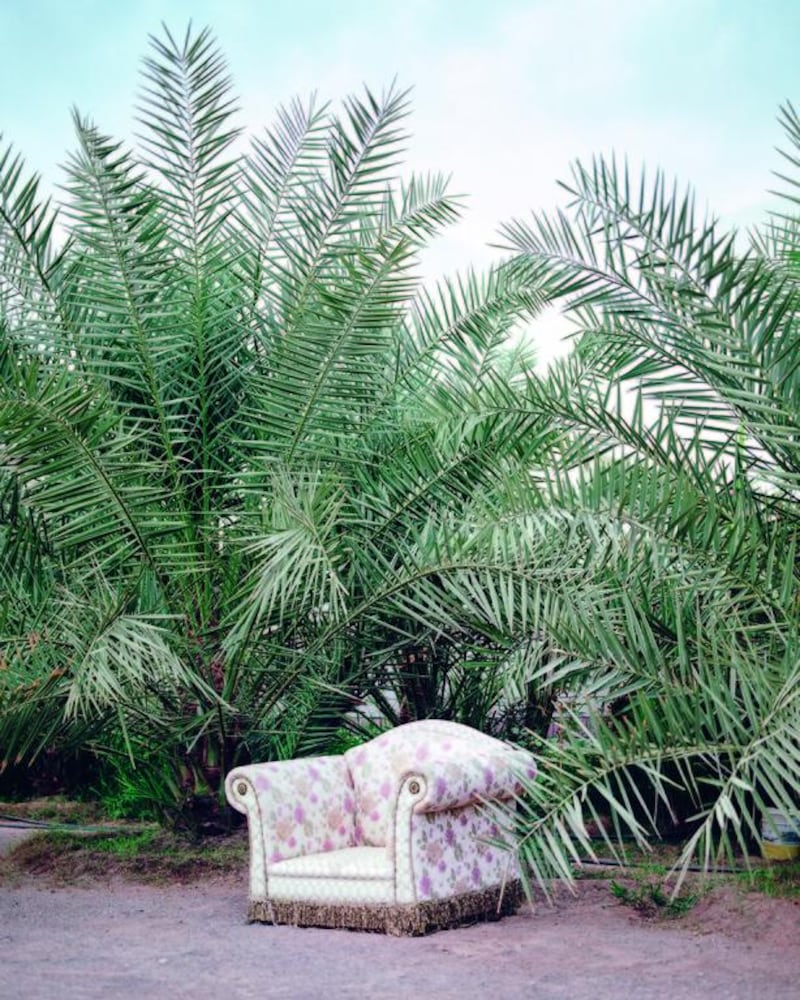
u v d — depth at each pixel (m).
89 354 7.89
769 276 5.39
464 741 5.87
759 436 5.67
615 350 6.22
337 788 5.97
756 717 4.46
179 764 7.70
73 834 7.95
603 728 4.45
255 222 8.23
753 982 4.22
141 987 4.36
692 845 4.12
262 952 4.90
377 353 7.57
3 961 4.86
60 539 7.17
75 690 6.15
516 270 6.18
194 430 8.16
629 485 5.62
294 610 7.25
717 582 5.41
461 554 6.43
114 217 7.40
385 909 5.18
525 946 4.93
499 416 6.93
